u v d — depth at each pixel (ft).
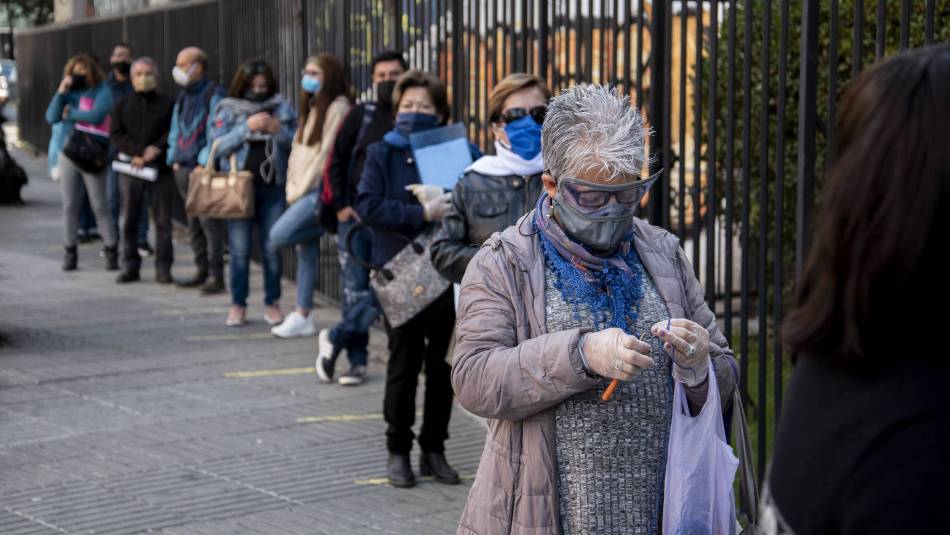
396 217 19.90
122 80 43.88
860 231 5.72
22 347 31.73
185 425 24.40
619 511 9.99
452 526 18.78
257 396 26.76
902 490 5.54
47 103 89.35
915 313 5.68
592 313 10.25
